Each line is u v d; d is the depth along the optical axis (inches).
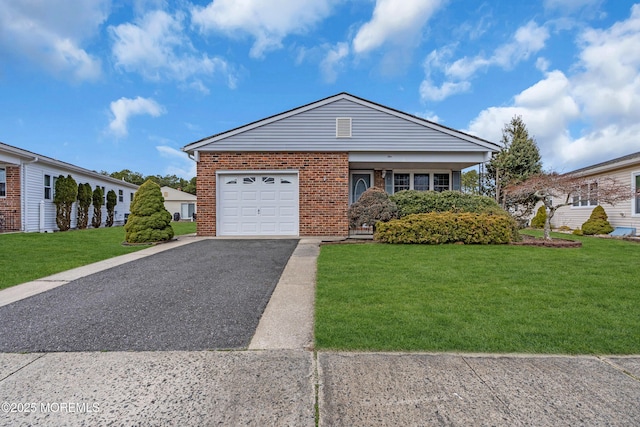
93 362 99.1
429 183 513.3
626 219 498.6
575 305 144.1
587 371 93.0
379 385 86.1
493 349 105.0
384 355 101.9
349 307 142.3
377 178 504.1
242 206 430.0
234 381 88.3
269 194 430.3
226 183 430.6
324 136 433.4
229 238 402.0
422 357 100.6
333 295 159.6
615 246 333.7
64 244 359.6
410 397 81.0
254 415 74.5
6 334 119.3
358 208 359.3
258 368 94.8
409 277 193.5
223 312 142.0
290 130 431.8
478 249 296.7
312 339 113.9
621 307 141.5
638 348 105.6
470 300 151.1
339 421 72.4
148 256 277.4
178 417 74.2
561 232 582.6
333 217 429.7
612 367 95.2
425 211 373.4
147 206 370.0
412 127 436.1
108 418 74.0
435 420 72.8
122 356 102.8
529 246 318.0
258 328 124.3
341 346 107.3
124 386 86.4
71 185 597.0
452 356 101.2
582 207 590.6
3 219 506.6
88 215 675.4
